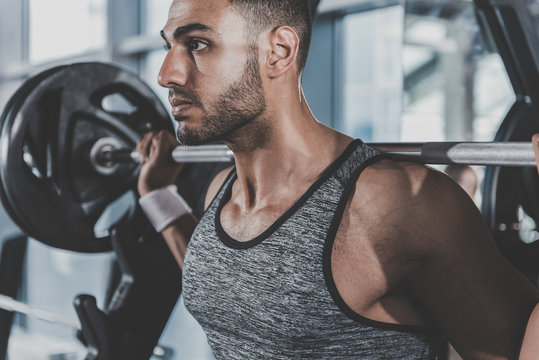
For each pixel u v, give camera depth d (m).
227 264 0.76
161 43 4.55
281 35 0.72
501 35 1.44
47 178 1.38
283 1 0.73
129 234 1.33
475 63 2.37
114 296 1.30
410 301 0.74
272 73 0.73
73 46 5.19
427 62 2.44
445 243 0.69
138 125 1.47
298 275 0.69
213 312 0.79
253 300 0.72
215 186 0.98
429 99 2.46
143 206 1.20
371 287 0.70
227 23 0.72
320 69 3.72
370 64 3.60
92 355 1.24
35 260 5.32
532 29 1.43
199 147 1.15
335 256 0.69
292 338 0.70
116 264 2.00
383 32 3.52
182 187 1.40
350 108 3.72
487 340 0.72
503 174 1.43
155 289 1.32
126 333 1.27
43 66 5.42
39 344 4.75
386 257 0.70
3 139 1.30
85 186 1.40
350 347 0.71
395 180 0.70
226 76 0.73
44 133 1.37
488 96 2.37
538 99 1.44
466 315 0.71
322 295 0.69
